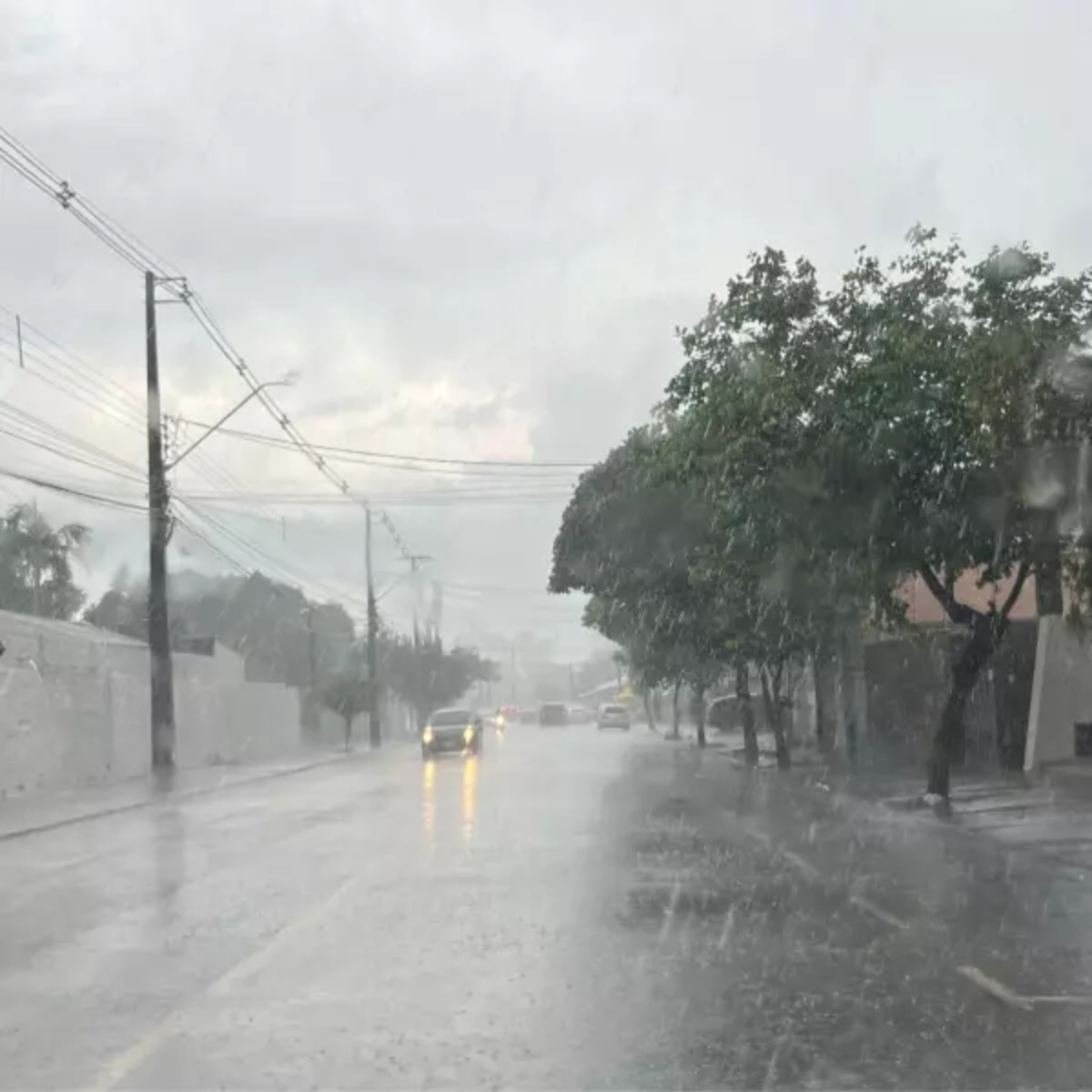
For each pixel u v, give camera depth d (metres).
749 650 32.94
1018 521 19.27
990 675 31.41
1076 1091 6.92
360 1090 6.95
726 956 10.34
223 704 47.75
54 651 32.47
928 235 19.77
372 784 33.28
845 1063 7.44
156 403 33.84
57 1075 7.28
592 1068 7.32
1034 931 11.51
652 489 29.66
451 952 10.54
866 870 15.48
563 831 19.95
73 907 13.27
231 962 10.28
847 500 19.69
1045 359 14.73
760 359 20.25
